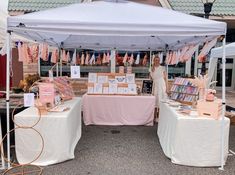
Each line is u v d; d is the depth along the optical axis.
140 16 3.24
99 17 3.12
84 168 3.21
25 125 3.18
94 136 4.61
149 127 5.27
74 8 3.46
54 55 5.86
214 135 3.26
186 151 3.30
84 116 5.38
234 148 4.11
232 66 10.70
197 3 8.57
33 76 4.96
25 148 3.22
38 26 2.95
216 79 10.02
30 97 3.08
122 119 5.38
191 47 4.45
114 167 3.27
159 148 4.00
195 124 3.24
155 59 5.62
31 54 4.81
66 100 4.30
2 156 3.19
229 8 8.42
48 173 3.05
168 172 3.14
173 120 3.43
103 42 5.99
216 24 3.07
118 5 3.64
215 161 3.30
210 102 3.27
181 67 8.54
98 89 5.43
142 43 6.07
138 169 3.21
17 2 8.09
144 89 5.83
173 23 3.04
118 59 7.68
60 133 3.24
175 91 4.46
